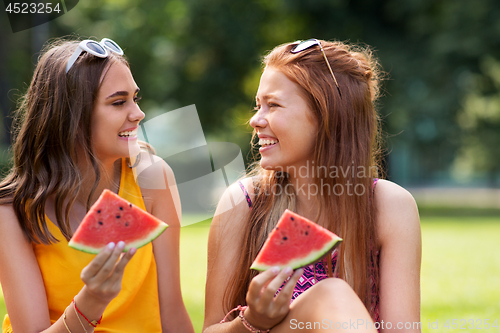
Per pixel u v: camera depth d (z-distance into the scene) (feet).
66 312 6.63
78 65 7.71
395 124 52.11
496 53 50.39
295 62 7.75
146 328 8.28
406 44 54.34
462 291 17.04
